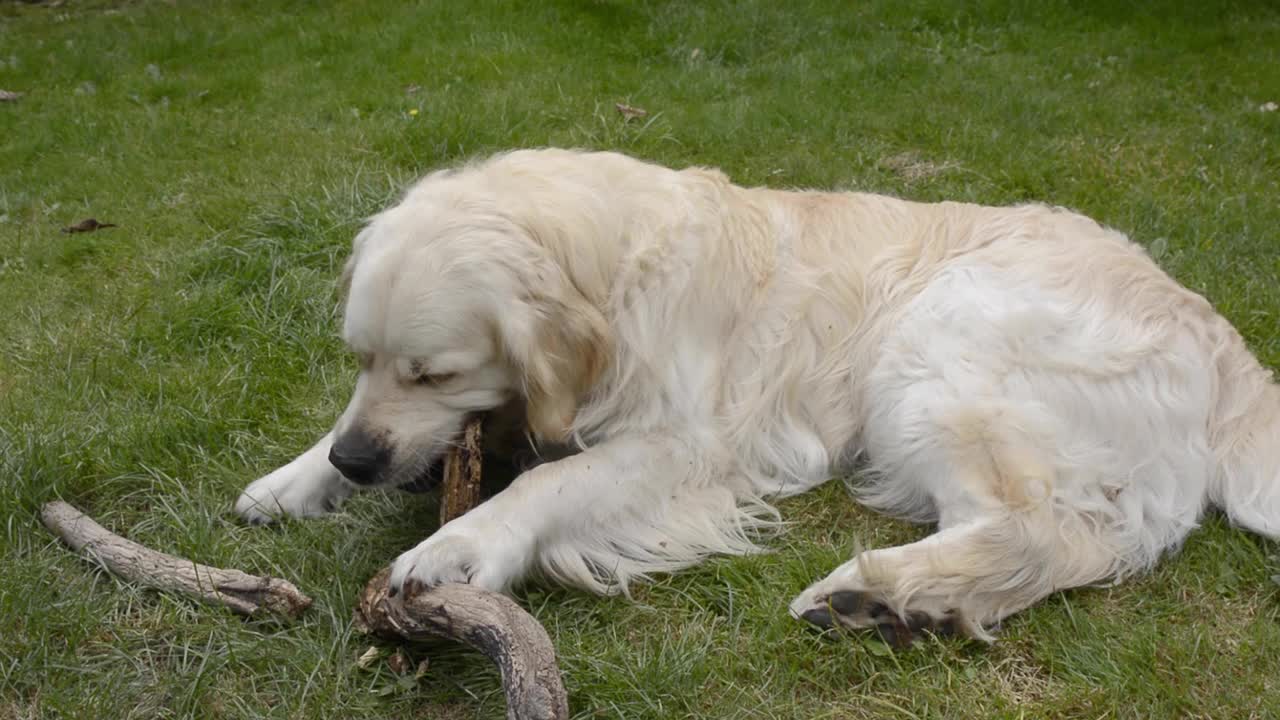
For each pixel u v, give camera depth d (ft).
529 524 7.90
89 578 8.00
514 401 8.12
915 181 10.96
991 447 8.00
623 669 7.64
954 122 12.44
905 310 8.39
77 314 9.68
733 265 8.36
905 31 16.11
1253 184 11.01
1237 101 13.56
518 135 11.84
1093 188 10.93
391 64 14.51
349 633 7.75
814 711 7.57
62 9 19.69
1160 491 8.13
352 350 8.05
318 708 7.54
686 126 12.09
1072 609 7.85
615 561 8.05
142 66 15.23
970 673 7.66
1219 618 7.88
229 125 12.65
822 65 14.32
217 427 8.77
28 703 7.58
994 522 7.87
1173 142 12.10
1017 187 10.93
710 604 7.99
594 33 15.49
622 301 8.12
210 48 15.92
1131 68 14.74
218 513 8.30
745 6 16.26
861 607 7.77
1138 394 8.13
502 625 7.40
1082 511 8.04
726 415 8.32
